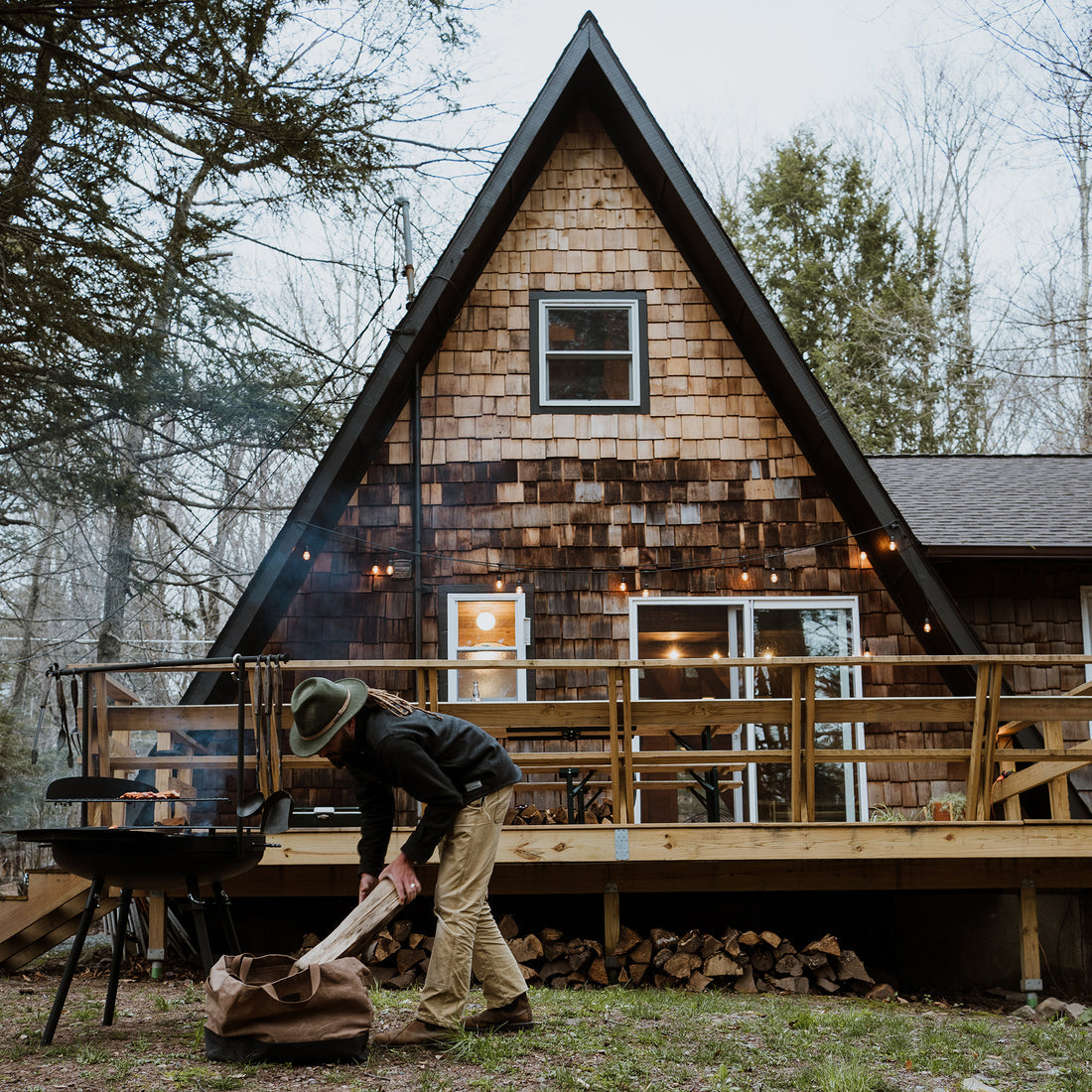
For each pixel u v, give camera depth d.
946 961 8.34
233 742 8.95
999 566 10.27
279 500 23.47
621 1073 4.00
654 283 9.83
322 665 6.83
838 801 9.09
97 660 16.58
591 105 10.12
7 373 11.71
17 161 10.77
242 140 10.82
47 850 9.55
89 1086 3.68
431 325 9.46
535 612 9.30
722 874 7.41
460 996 4.29
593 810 8.15
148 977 7.06
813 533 9.43
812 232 26.92
